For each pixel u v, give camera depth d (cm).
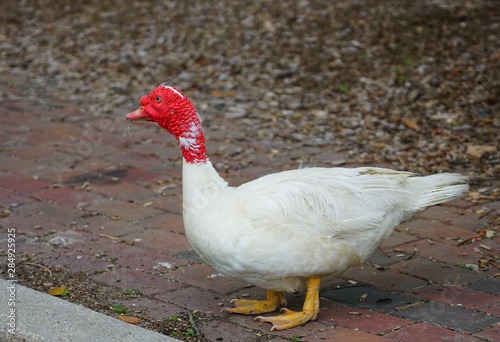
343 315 357
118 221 507
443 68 841
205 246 337
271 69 928
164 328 344
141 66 980
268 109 795
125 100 851
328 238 335
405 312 357
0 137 714
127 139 716
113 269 423
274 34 1032
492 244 448
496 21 938
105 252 450
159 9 1193
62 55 1040
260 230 326
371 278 406
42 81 932
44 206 535
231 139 702
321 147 671
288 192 342
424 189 369
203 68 954
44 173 613
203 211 338
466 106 738
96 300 378
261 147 677
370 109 768
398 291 386
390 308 364
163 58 996
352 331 337
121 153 672
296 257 328
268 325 348
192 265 432
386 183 358
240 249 327
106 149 684
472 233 468
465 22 952
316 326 345
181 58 992
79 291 390
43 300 352
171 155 667
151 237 477
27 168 626
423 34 946
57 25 1174
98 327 324
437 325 341
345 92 832
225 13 1138
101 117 791
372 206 347
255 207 333
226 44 1027
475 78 796
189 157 345
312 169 374
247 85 887
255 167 621
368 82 850
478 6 994
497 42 876
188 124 340
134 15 1185
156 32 1099
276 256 326
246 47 1009
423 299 374
